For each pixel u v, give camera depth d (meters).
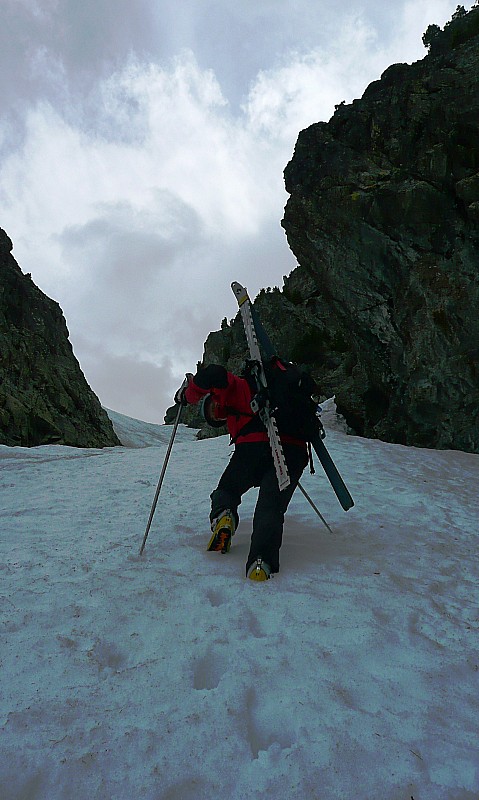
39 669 2.39
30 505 6.11
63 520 5.27
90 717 2.08
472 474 9.08
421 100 12.13
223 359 45.59
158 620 2.87
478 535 5.22
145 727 2.03
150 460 10.64
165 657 2.51
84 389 41.59
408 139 12.23
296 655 2.53
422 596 3.36
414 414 12.24
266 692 2.26
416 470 8.82
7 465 10.42
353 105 13.45
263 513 3.56
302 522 5.06
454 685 2.41
